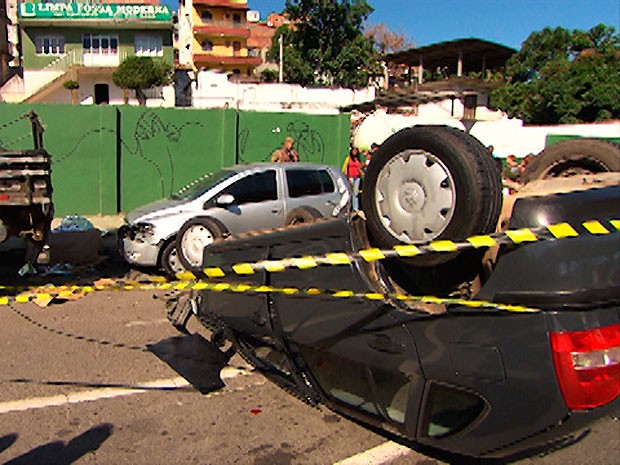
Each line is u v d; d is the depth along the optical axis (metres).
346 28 46.31
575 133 22.75
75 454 3.42
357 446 3.54
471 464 3.31
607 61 34.00
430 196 2.88
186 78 41.03
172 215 7.89
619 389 2.42
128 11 40.47
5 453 3.43
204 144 14.52
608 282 2.46
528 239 2.50
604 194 2.80
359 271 3.24
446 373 2.71
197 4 59.38
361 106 26.31
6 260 8.83
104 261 8.80
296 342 3.63
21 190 7.05
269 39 82.81
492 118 30.22
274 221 8.42
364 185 3.29
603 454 3.42
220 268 4.14
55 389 4.32
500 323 2.53
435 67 36.28
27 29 39.62
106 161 13.41
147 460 3.37
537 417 2.45
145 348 5.22
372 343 3.07
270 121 15.51
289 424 3.82
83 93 39.97
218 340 5.14
